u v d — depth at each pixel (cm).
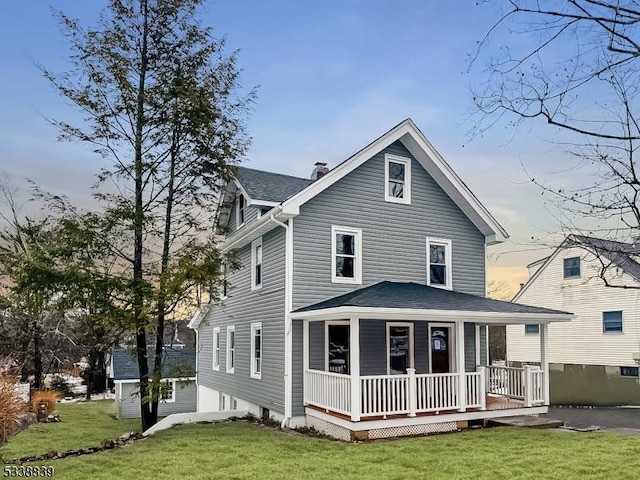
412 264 1550
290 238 1381
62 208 1401
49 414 2100
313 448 1056
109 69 1475
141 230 1444
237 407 1745
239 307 1773
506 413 1312
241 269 1769
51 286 1339
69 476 868
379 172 1534
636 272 2339
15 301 1709
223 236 1920
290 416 1333
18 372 1714
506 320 1323
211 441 1159
